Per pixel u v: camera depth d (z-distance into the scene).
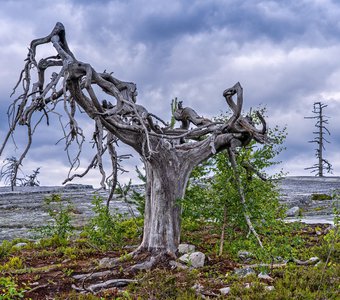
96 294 9.98
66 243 16.33
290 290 9.30
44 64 12.52
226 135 13.70
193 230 17.48
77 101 11.73
